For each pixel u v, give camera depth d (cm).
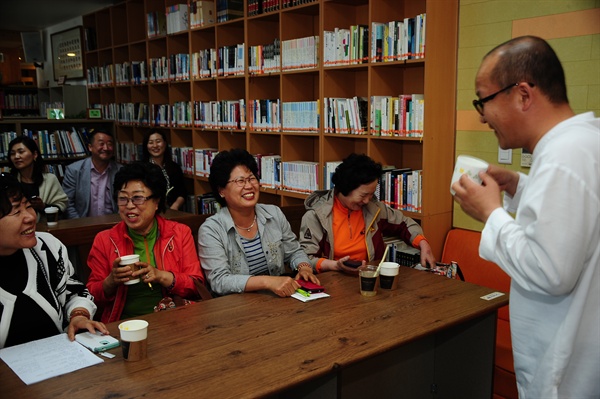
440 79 321
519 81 120
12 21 839
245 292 210
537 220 112
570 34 278
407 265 320
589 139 114
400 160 374
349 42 354
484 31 314
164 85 606
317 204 275
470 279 314
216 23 480
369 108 347
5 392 130
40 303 173
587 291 119
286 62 406
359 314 184
